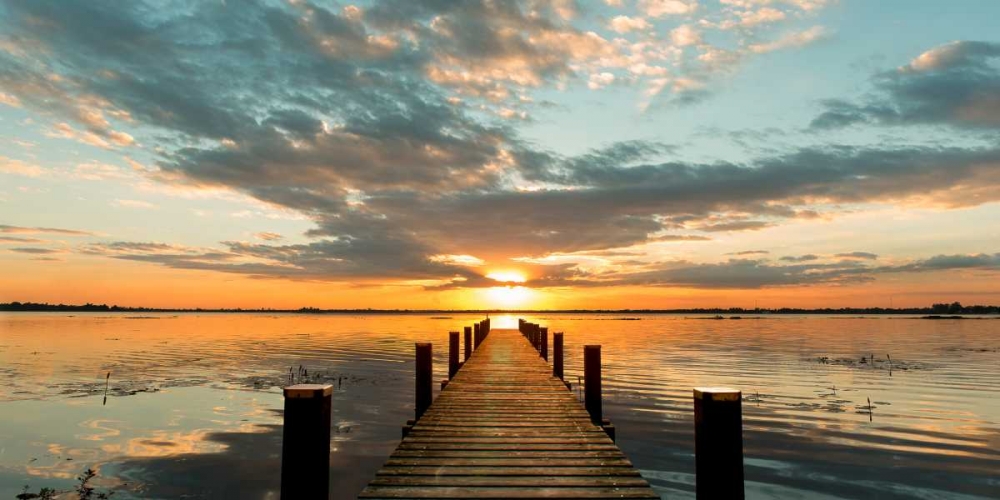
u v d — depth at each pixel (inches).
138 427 550.6
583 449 273.7
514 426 323.9
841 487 375.2
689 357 1283.2
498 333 1464.1
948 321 5024.6
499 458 257.8
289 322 4670.3
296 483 165.6
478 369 601.0
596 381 393.1
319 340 1971.0
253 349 1517.0
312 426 167.5
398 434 529.0
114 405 659.4
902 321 5132.9
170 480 391.2
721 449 171.2
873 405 659.4
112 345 1641.2
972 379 884.6
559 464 248.4
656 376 927.7
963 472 405.1
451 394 437.1
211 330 2790.4
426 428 319.3
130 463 430.6
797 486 377.7
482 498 205.5
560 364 563.5
